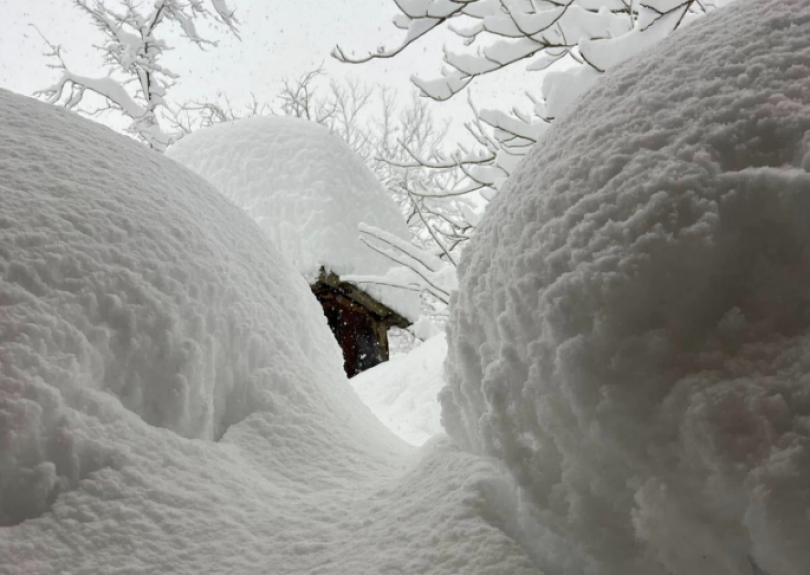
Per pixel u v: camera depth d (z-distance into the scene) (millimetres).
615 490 956
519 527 1125
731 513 816
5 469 1160
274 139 7844
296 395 1903
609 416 938
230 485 1398
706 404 847
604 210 1079
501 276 1272
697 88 1156
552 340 1054
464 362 1389
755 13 1261
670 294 962
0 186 1598
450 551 1082
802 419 778
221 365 1777
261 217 7406
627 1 4148
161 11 14969
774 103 1045
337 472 1658
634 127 1174
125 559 1117
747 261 943
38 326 1344
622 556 938
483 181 5398
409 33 3643
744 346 890
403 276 6715
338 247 7207
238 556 1171
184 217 1995
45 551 1097
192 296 1739
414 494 1324
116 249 1627
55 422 1254
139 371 1509
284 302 2312
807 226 911
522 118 5211
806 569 706
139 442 1368
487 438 1225
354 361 7973
